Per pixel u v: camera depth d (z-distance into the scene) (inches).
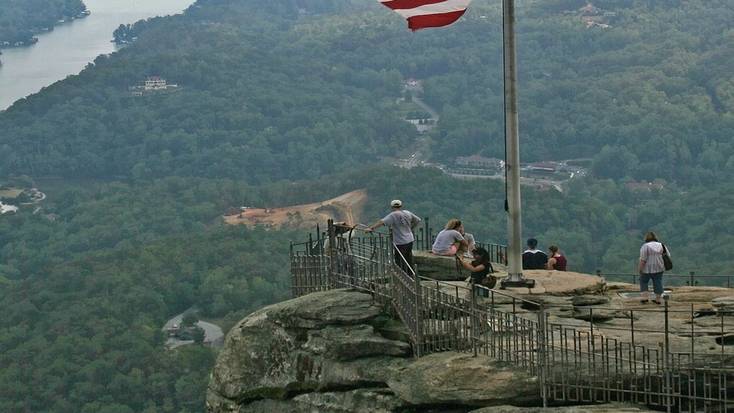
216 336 4635.8
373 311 886.4
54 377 3887.8
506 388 768.9
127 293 4926.2
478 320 816.9
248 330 919.7
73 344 4215.1
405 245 969.5
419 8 974.4
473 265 941.2
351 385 848.9
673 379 736.3
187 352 4020.7
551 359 780.0
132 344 4165.8
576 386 754.8
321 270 1009.5
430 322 847.1
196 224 6884.8
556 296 941.8
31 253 6811.0
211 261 5364.2
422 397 790.5
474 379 779.4
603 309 895.7
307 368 877.2
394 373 821.2
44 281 5177.2
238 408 909.8
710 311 881.5
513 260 970.1
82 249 6820.9
